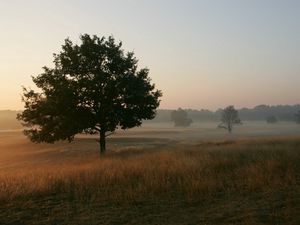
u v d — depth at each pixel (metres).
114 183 14.79
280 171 15.26
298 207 10.20
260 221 9.37
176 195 12.66
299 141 31.73
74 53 32.00
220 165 17.34
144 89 32.66
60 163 28.53
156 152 27.73
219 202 11.59
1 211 11.55
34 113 31.88
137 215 10.75
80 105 31.61
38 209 11.67
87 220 10.47
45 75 32.16
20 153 55.81
